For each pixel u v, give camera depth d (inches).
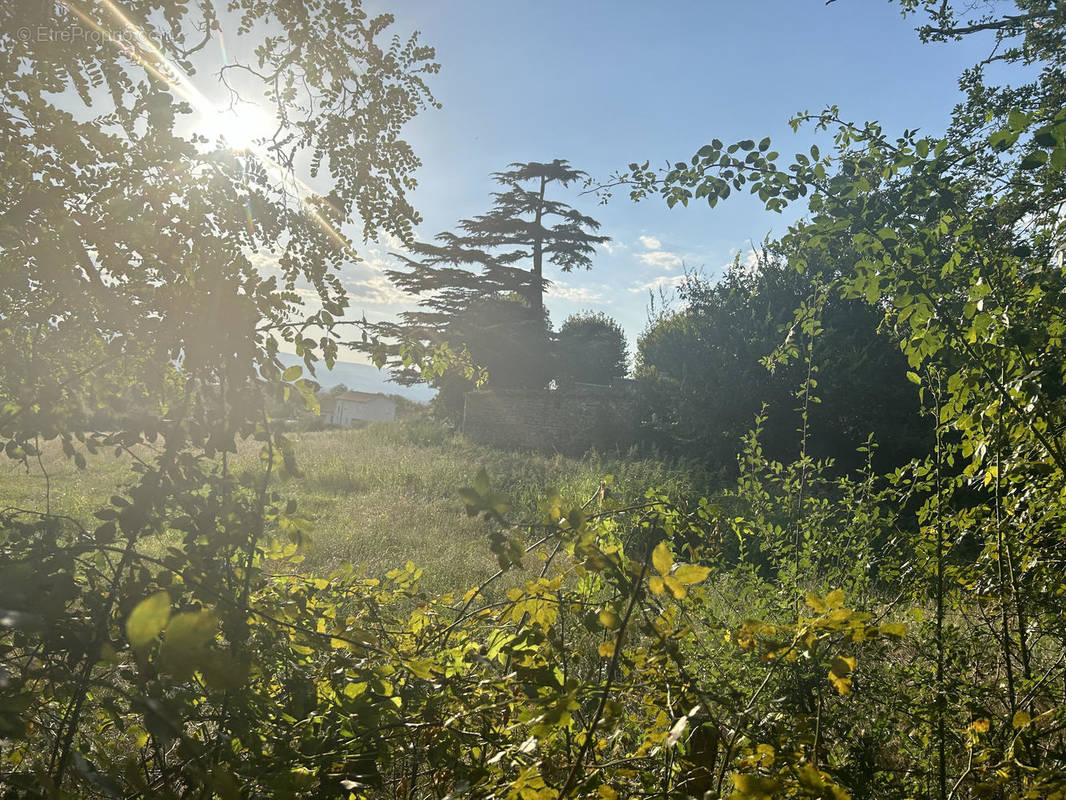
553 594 71.0
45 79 69.6
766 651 62.3
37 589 53.9
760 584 139.6
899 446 538.6
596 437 814.5
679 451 664.4
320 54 85.4
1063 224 108.3
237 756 62.0
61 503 289.4
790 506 158.7
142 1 71.1
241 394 68.3
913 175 102.7
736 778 49.7
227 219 75.7
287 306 76.9
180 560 62.2
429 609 92.5
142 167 71.5
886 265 106.0
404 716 67.1
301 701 65.7
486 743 66.7
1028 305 106.0
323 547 335.6
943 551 113.3
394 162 89.8
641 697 71.0
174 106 73.5
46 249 65.1
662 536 87.5
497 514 58.1
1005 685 104.1
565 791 54.8
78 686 56.3
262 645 68.1
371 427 995.3
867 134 111.9
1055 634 101.0
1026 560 103.6
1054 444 102.2
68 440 67.2
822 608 59.7
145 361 71.5
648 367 743.7
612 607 63.6
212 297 66.6
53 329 73.5
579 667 91.4
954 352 104.6
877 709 102.3
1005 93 311.0
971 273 105.5
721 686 86.5
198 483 67.6
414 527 399.2
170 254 69.8
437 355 102.7
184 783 62.5
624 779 65.9
